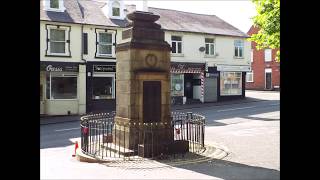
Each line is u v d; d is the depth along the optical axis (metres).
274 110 26.86
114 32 28.27
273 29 14.34
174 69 31.56
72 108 26.78
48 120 23.75
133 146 11.55
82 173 9.08
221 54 34.69
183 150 11.53
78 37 27.08
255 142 13.66
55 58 26.23
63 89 26.84
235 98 36.00
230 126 18.81
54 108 26.16
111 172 9.13
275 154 11.29
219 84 34.78
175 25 32.59
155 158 10.76
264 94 41.84
